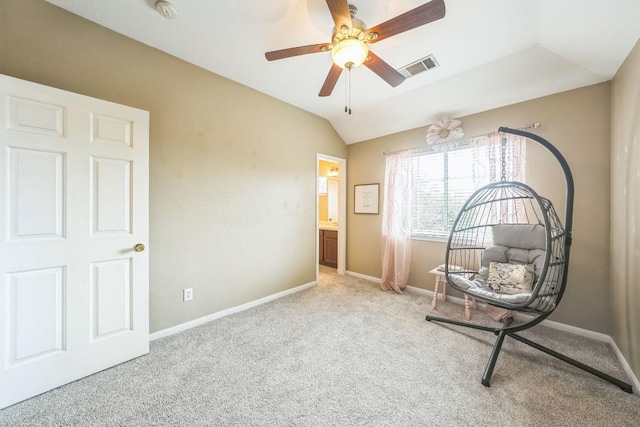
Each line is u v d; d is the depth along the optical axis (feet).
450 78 8.23
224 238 8.41
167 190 7.09
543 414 4.42
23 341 4.64
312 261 11.68
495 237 7.84
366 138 12.68
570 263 7.36
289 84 8.84
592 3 4.77
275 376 5.43
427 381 5.29
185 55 7.14
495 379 5.34
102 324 5.54
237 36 6.34
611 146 6.72
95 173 5.43
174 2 5.26
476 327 7.24
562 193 7.51
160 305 7.01
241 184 8.86
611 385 5.14
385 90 9.18
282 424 4.22
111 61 6.11
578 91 7.24
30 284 4.72
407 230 10.87
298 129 10.87
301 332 7.39
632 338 5.35
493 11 5.42
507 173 8.35
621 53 5.71
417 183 11.07
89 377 5.31
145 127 6.14
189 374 5.47
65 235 5.07
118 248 5.75
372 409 4.55
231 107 8.52
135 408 4.52
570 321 7.38
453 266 9.37
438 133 9.90
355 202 13.30
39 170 4.79
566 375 5.46
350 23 4.50
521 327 5.93
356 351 6.40
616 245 6.31
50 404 4.58
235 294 8.75
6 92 4.46
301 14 5.60
